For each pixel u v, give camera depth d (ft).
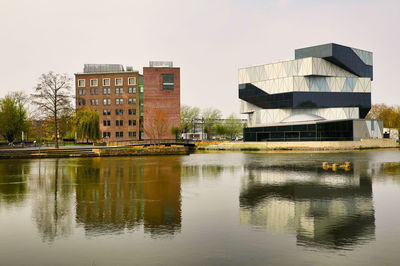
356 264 24.20
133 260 25.17
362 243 28.58
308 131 230.48
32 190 55.47
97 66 377.09
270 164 104.58
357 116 305.53
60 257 25.88
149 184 61.98
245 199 47.26
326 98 306.55
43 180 67.77
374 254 26.11
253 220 36.01
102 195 50.78
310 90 302.45
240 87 347.77
